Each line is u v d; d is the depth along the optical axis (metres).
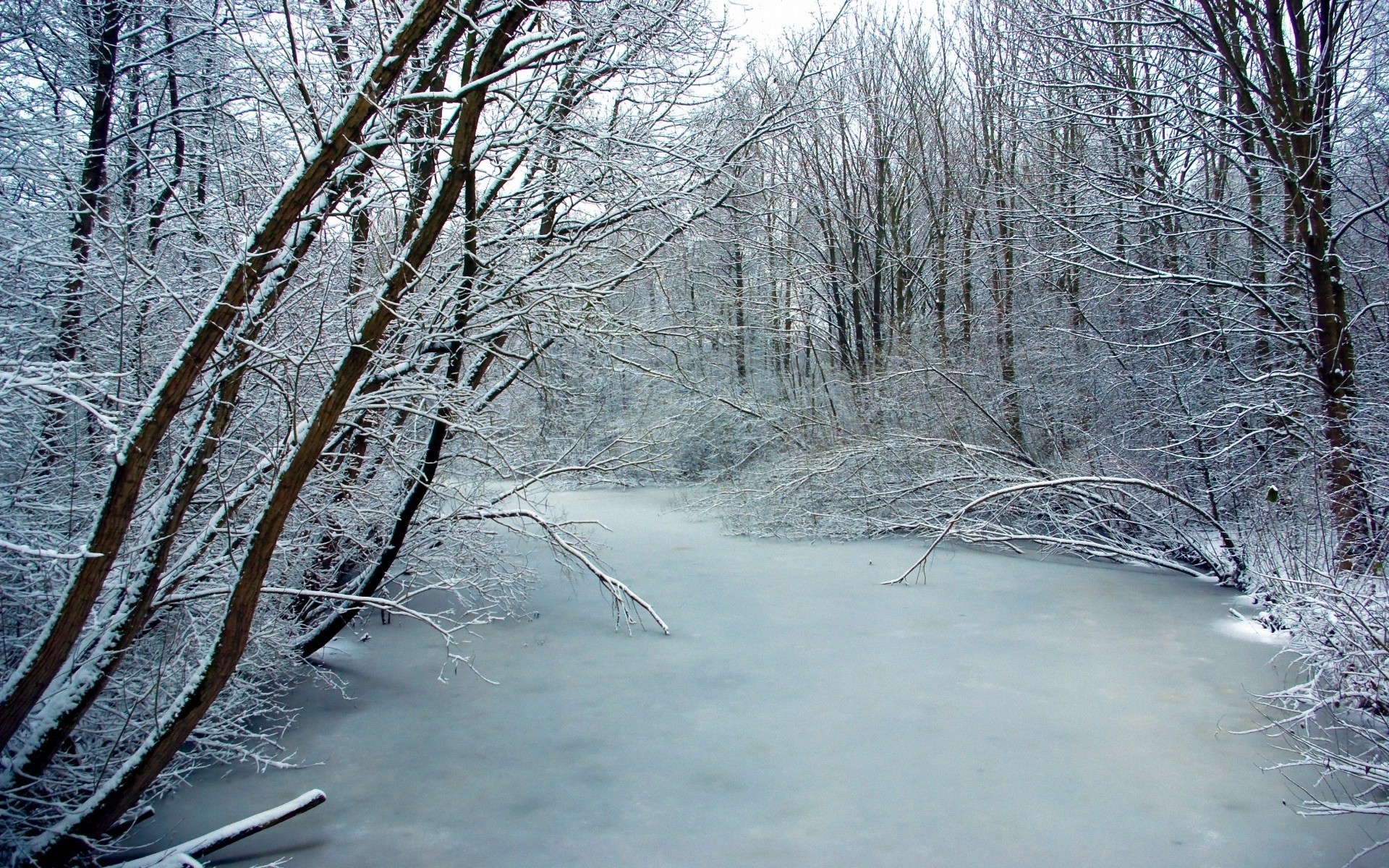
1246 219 9.57
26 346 4.71
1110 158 11.04
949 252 16.94
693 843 4.10
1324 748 4.93
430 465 6.84
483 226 6.81
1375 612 5.06
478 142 6.46
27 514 4.50
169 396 3.44
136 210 6.05
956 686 6.23
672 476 19.39
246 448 5.20
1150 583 9.57
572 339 7.41
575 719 5.78
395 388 6.07
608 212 7.49
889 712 5.74
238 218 5.48
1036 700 5.89
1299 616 6.39
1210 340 10.31
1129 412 11.82
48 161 5.51
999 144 16.61
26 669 3.24
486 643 7.66
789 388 20.64
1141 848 3.95
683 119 7.95
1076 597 8.94
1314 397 9.30
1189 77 9.63
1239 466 10.09
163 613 4.54
